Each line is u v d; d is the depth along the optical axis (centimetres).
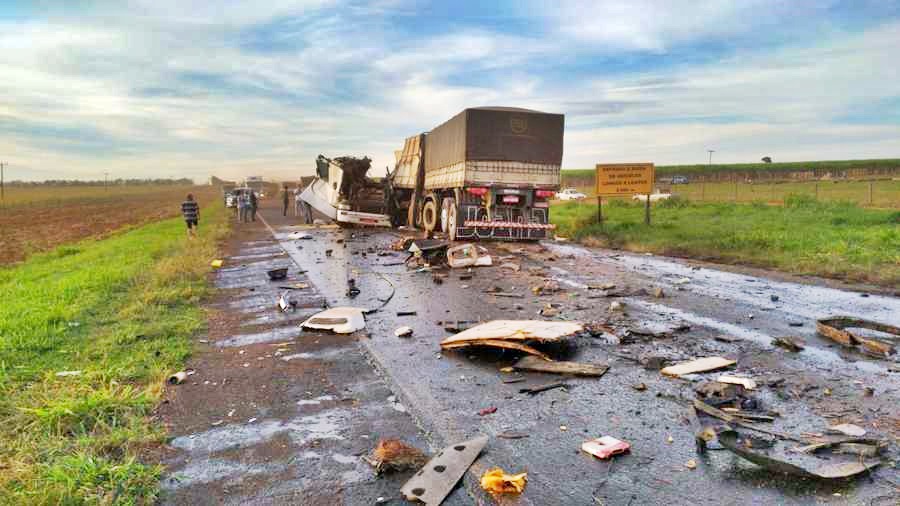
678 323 722
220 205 5575
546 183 1700
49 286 1070
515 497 317
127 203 7688
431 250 1320
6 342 628
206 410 460
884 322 710
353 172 2447
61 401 449
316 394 491
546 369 538
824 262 1169
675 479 333
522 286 1022
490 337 592
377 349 628
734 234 1591
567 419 427
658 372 535
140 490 328
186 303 904
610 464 353
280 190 7425
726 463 352
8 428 412
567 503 310
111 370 538
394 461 354
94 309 842
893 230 1475
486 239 1744
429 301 901
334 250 1656
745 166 8225
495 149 1642
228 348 649
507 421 425
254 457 375
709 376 518
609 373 532
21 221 4325
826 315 757
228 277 1192
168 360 587
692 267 1223
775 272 1134
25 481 330
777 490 318
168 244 1838
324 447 388
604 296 909
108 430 416
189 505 317
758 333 669
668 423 415
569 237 1989
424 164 2180
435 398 476
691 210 2717
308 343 661
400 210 2483
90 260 1641
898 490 313
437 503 310
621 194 2078
